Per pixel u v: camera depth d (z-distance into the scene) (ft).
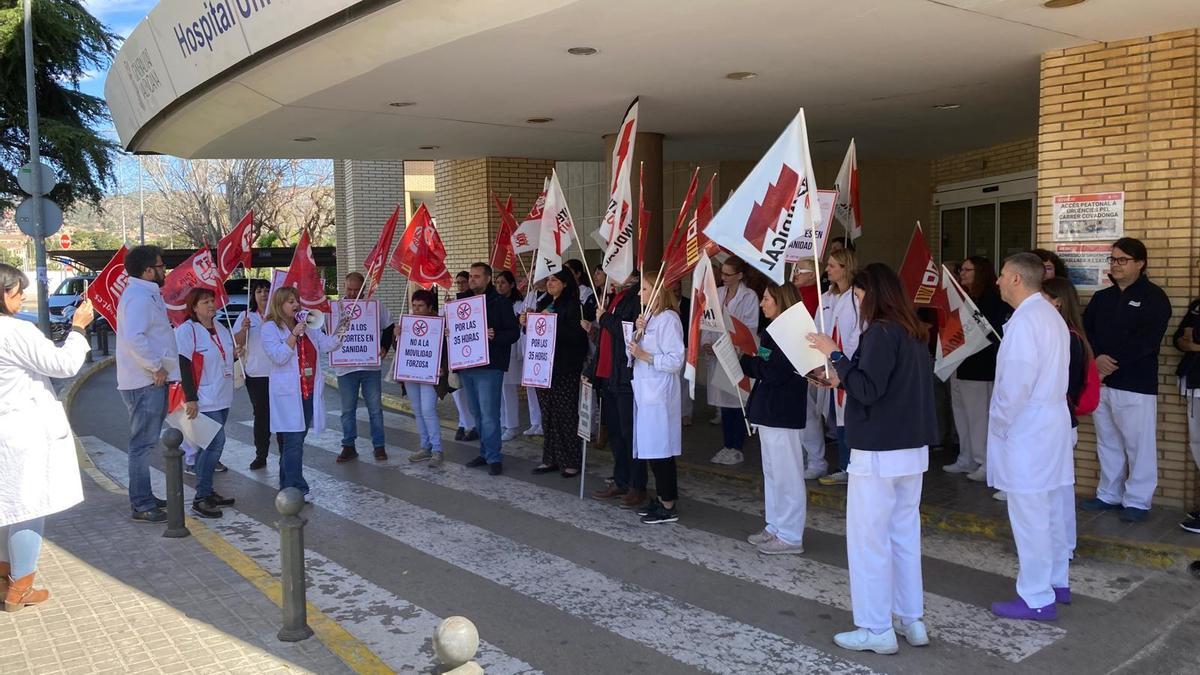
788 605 16.58
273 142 36.91
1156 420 20.54
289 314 23.44
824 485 24.50
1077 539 19.15
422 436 29.45
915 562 14.57
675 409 21.62
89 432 37.47
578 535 21.12
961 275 24.68
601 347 23.49
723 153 41.73
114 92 36.91
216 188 128.77
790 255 26.16
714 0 18.24
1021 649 14.48
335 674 13.52
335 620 16.03
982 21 19.72
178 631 15.12
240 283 89.35
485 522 22.27
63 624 15.39
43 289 51.72
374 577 18.34
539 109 30.27
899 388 13.93
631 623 15.81
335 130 33.96
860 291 14.49
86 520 22.03
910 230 45.39
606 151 35.86
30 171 51.01
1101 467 20.99
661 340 21.08
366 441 33.35
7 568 16.37
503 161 43.50
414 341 28.55
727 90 27.32
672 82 26.09
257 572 18.15
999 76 25.53
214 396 23.70
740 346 22.25
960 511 21.34
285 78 26.30
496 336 26.99
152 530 21.15
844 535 20.97
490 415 27.27
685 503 24.03
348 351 29.07
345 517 22.81
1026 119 32.99
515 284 32.42
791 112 31.17
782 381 19.01
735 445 27.58
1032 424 15.26
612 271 24.49
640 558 19.38
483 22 20.02
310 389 24.30
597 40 21.27
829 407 27.04
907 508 14.57
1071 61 22.03
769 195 16.71
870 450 14.06
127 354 21.34
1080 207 21.98
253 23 23.94
